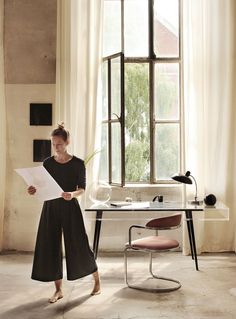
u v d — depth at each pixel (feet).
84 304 13.56
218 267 17.48
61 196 12.92
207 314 12.69
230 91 19.42
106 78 19.65
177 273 16.71
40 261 13.42
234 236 19.69
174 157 20.53
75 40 19.39
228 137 19.48
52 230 13.42
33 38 19.94
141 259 18.81
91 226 19.52
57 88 19.51
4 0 19.93
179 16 20.43
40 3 19.93
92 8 19.39
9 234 20.15
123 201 18.40
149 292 14.60
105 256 19.30
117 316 12.60
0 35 19.86
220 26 19.36
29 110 19.97
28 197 20.04
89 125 19.29
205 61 19.45
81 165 13.70
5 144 19.98
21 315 12.73
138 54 20.54
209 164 19.54
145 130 20.54
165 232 19.98
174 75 20.52
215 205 17.84
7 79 19.98
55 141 13.55
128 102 20.52
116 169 19.30
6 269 17.35
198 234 19.29
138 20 20.51
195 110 19.31
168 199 20.02
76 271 13.44
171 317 12.48
